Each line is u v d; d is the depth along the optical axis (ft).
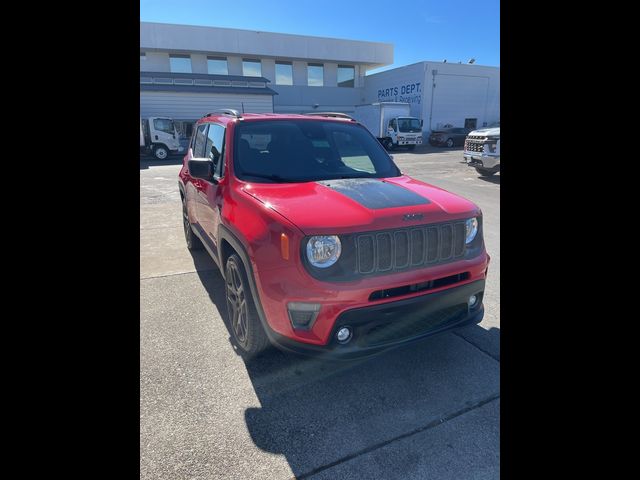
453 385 7.91
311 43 97.55
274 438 6.56
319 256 6.62
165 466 5.95
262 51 93.76
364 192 8.13
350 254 6.73
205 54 92.79
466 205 8.18
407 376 8.24
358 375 8.28
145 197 29.43
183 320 10.67
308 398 7.56
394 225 6.98
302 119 11.39
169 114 70.03
